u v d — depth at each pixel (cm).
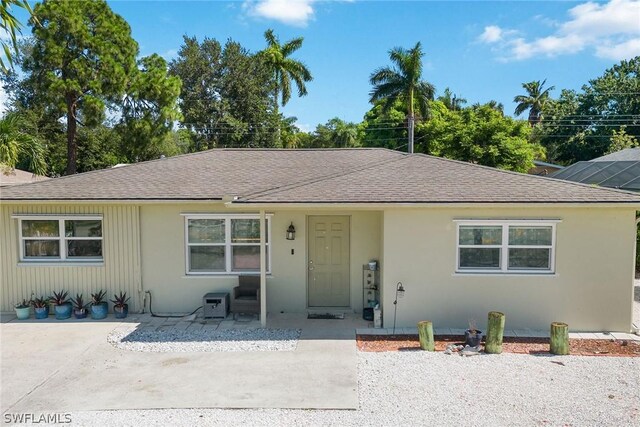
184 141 4356
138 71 2862
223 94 4253
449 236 984
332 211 1119
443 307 992
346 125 5434
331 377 741
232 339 934
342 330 988
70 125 2683
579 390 686
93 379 741
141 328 1009
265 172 1256
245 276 1109
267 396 675
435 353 847
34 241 1134
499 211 972
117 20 2812
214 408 641
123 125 2889
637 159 2233
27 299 1126
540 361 805
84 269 1120
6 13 406
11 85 3288
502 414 616
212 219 1120
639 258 1559
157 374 760
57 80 2520
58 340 931
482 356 830
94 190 1111
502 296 985
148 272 1122
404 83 3659
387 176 1094
